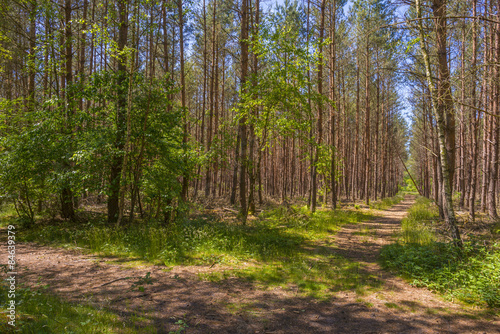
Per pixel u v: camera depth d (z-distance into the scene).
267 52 10.23
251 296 4.87
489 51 11.48
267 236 9.41
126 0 9.80
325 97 10.84
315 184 16.94
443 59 8.74
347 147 30.80
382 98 28.02
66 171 9.68
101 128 9.84
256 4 16.42
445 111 9.53
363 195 35.38
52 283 5.07
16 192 9.76
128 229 9.34
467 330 3.80
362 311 4.40
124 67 10.79
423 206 18.66
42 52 10.99
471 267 5.73
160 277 5.55
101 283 5.16
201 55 24.64
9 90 15.70
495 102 12.88
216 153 12.57
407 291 5.21
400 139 40.44
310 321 4.05
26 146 9.34
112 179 10.40
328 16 20.81
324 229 11.46
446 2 7.53
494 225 10.73
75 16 17.06
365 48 22.69
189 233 8.69
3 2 11.34
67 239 8.44
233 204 17.45
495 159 12.81
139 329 3.52
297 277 5.86
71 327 3.37
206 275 5.73
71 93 10.77
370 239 9.91
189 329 3.65
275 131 11.27
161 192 10.34
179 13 16.78
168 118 10.49
